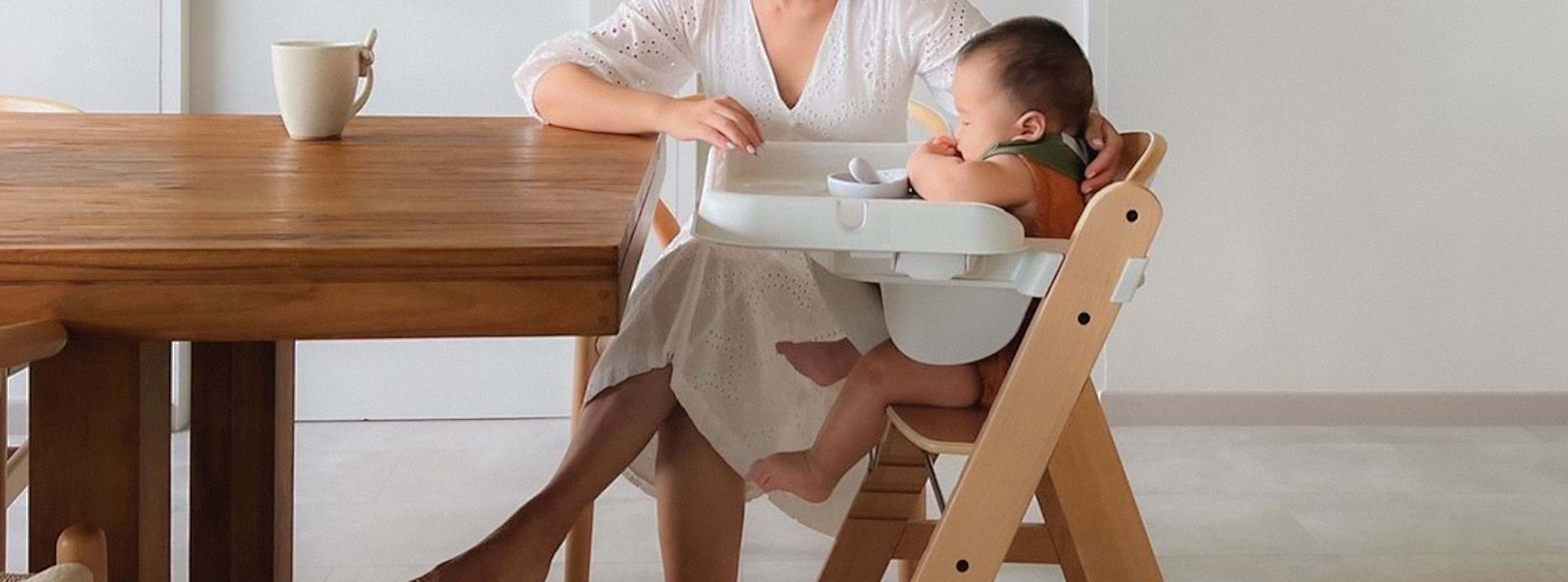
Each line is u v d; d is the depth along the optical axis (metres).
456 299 1.02
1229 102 3.49
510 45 3.46
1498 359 3.61
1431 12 3.47
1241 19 3.46
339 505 3.00
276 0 3.40
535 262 1.02
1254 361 3.59
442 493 3.08
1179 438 3.50
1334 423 3.61
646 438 1.81
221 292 1.01
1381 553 2.78
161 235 1.05
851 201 1.31
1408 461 3.33
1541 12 3.48
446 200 1.25
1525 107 3.52
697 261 1.88
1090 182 1.60
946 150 1.68
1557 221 3.56
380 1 3.43
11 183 1.31
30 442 1.12
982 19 2.12
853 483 2.05
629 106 1.87
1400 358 3.60
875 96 2.12
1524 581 2.64
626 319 1.87
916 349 1.57
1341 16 3.47
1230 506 3.03
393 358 3.59
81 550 1.02
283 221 1.12
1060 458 1.50
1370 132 3.51
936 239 1.31
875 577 1.91
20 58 3.33
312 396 3.59
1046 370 1.41
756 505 3.03
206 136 1.74
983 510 1.44
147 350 1.15
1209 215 3.53
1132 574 1.53
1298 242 3.55
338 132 1.76
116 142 1.66
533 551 1.70
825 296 1.65
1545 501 3.07
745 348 1.85
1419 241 3.56
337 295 1.01
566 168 1.51
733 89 2.14
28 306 1.00
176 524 2.85
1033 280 1.42
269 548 1.71
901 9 2.09
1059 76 1.64
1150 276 3.55
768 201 1.30
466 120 2.03
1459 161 3.53
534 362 3.62
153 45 3.34
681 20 2.12
